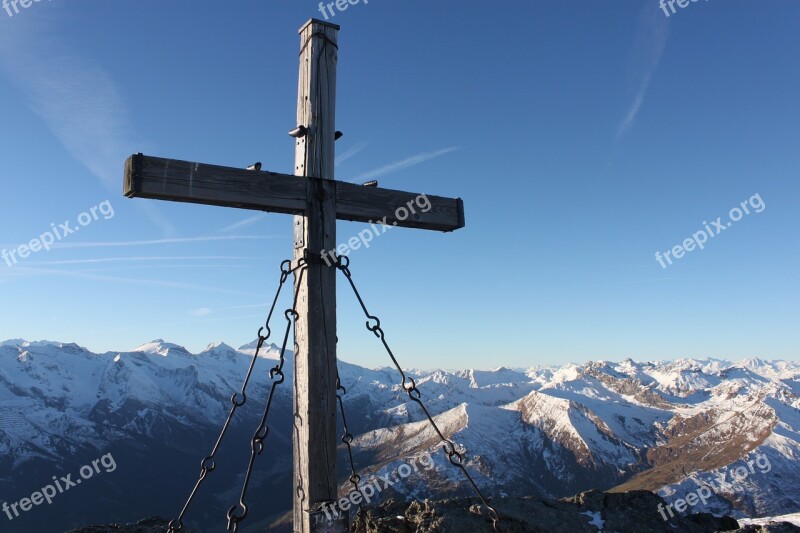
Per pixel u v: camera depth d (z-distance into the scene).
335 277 3.75
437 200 4.19
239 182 3.53
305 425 3.52
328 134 3.89
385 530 5.37
